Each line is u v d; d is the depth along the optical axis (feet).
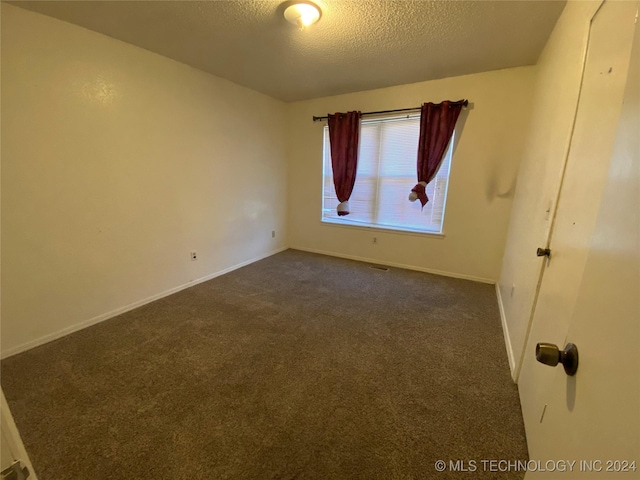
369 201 13.30
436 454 4.29
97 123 7.48
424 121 10.89
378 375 5.98
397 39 7.48
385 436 4.58
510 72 9.61
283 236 15.40
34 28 6.25
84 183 7.41
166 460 4.18
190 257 10.50
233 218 12.12
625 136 1.75
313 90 12.13
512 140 9.98
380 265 13.21
